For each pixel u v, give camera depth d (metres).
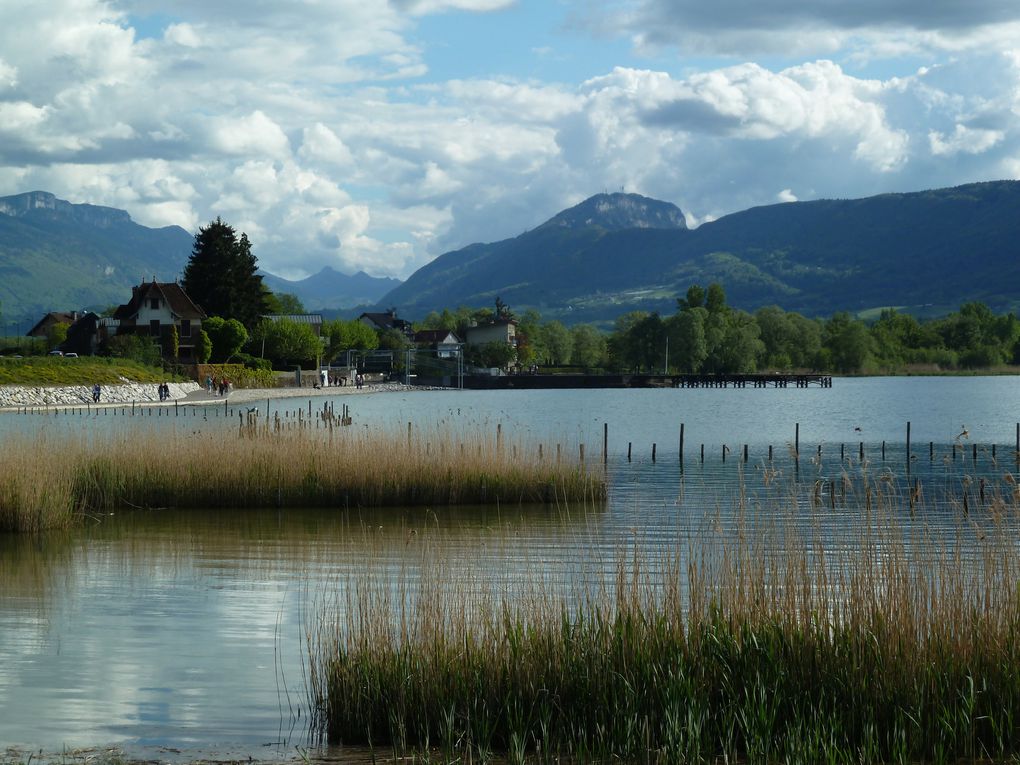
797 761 8.81
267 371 106.88
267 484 25.91
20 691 11.38
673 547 19.33
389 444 27.42
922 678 9.82
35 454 23.53
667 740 9.18
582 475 27.77
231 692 11.41
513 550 19.47
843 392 133.00
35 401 71.88
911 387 147.75
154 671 12.12
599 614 10.76
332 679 10.19
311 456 26.44
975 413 85.25
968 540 14.79
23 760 9.32
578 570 16.59
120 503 25.48
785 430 65.94
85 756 9.44
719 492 30.72
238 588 16.50
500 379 151.62
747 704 9.50
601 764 9.12
